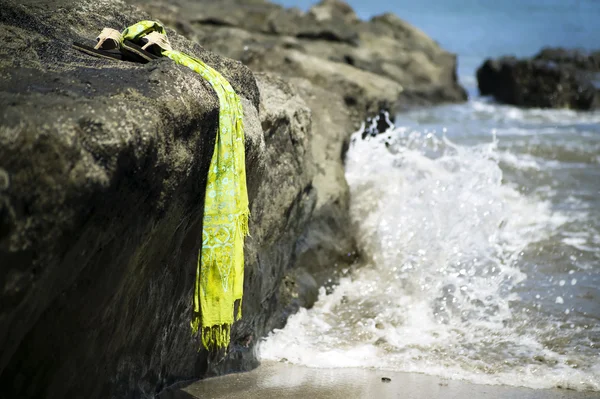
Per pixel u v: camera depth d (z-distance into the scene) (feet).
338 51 64.18
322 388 16.39
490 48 138.41
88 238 10.42
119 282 11.84
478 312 21.27
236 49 37.83
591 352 18.69
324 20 68.69
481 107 66.28
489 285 22.86
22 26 14.34
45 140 9.66
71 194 9.80
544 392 16.34
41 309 10.32
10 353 10.14
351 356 18.58
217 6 63.26
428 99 67.10
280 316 20.61
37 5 15.78
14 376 10.84
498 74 70.90
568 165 36.86
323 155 25.90
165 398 14.92
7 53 12.76
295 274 22.22
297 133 20.72
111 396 13.14
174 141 11.94
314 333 20.21
